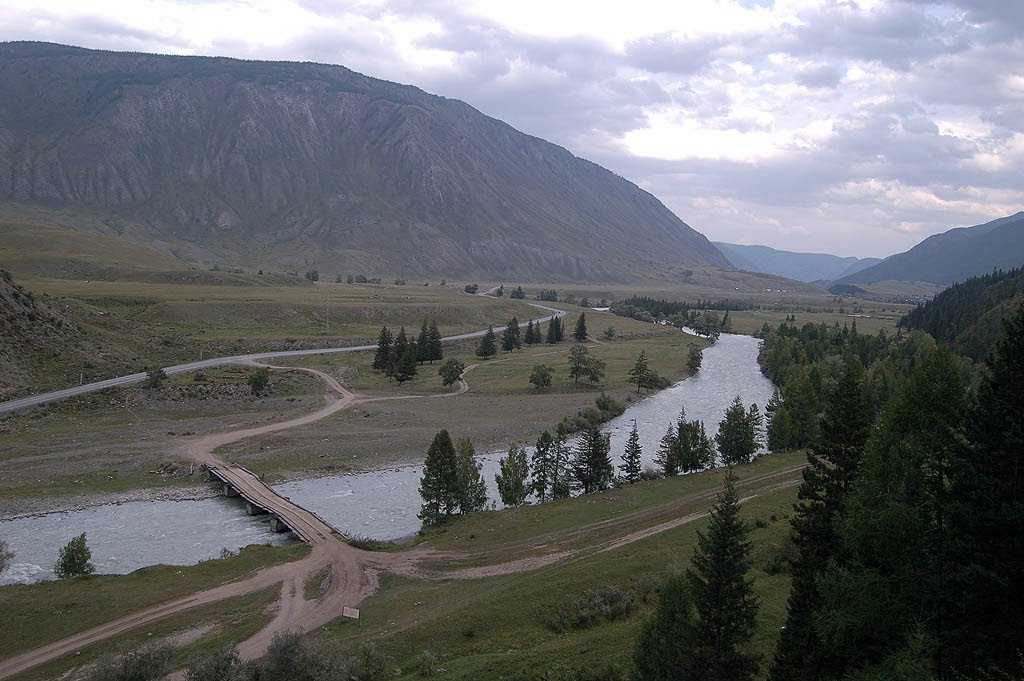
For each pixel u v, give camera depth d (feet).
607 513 247.29
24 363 424.05
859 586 87.66
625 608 157.58
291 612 171.42
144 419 389.60
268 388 476.54
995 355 91.66
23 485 280.92
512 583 180.75
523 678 122.83
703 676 99.25
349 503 282.77
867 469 95.81
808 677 99.71
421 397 495.82
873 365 473.26
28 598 179.52
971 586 82.02
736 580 101.50
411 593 182.29
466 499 257.34
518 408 464.65
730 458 324.80
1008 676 78.38
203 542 237.04
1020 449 83.71
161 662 132.98
